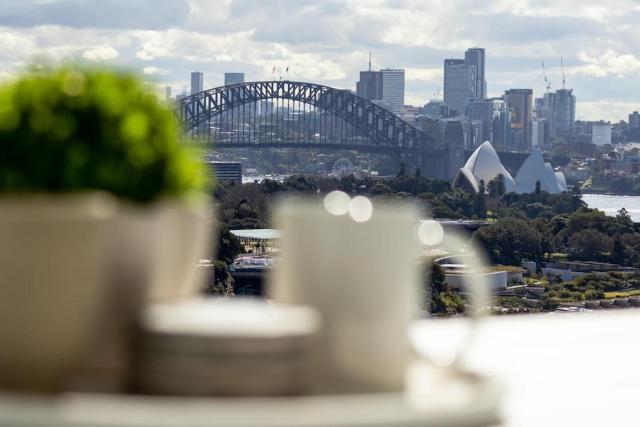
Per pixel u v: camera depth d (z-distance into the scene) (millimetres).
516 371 2721
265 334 1217
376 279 1315
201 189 1374
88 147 1296
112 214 1276
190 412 1159
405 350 1329
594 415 2289
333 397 1249
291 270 1332
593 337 3197
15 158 1278
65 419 1149
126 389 1252
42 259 1227
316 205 1352
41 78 1316
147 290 1319
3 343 1236
